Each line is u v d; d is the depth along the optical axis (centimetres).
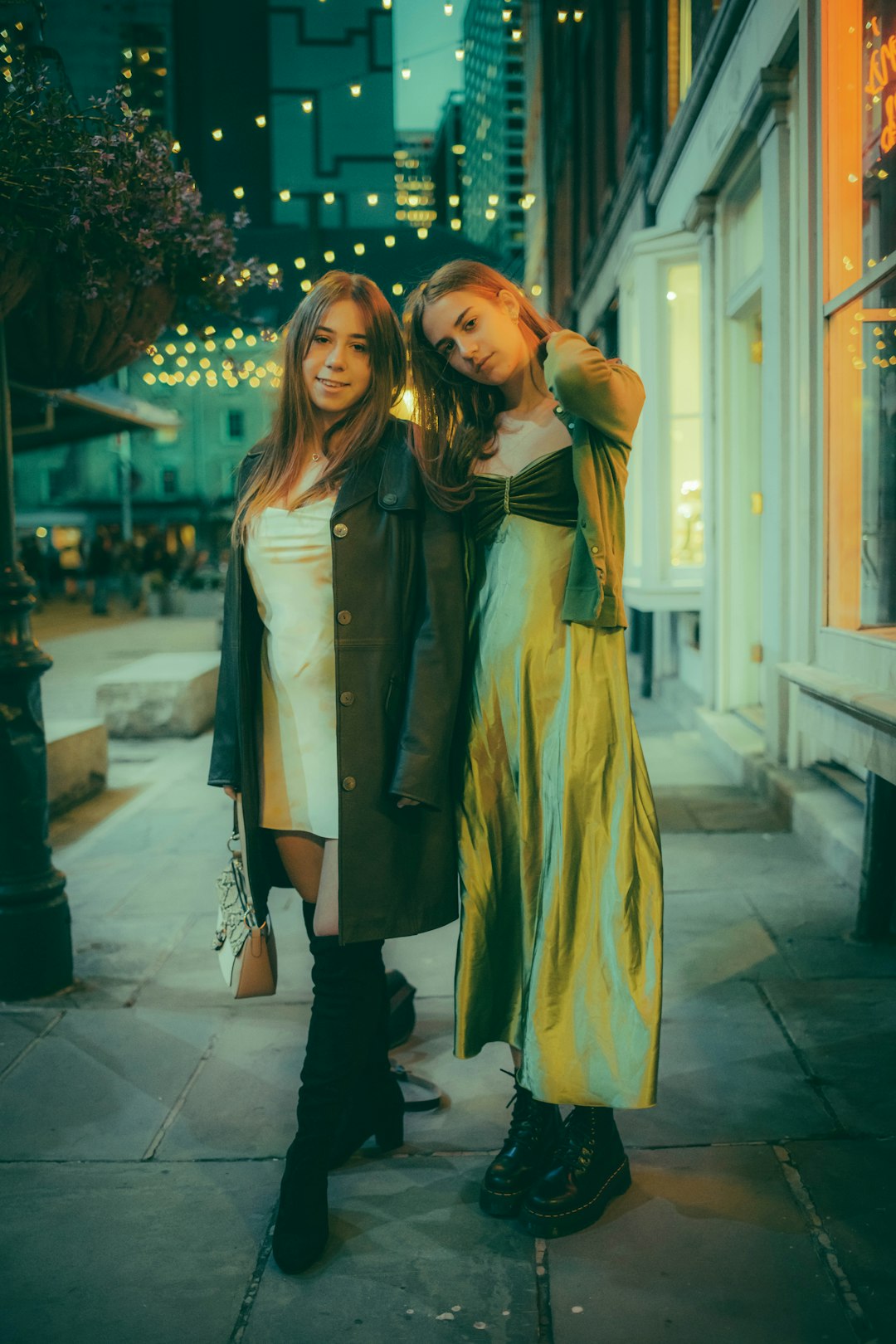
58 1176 237
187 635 1955
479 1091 273
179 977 356
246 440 6191
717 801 556
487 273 207
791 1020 304
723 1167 231
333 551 204
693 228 707
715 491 696
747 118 535
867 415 343
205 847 528
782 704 547
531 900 213
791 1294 190
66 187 303
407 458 211
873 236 336
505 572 210
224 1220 220
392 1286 197
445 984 348
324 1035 209
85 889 463
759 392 676
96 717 938
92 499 6216
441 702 204
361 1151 246
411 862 210
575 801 206
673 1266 199
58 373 368
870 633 337
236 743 217
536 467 205
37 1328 188
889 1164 230
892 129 318
